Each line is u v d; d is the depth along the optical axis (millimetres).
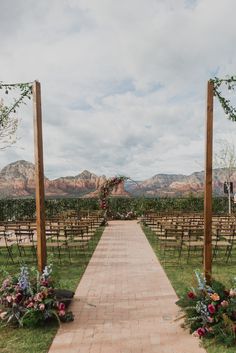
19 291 4812
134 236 13617
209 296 4461
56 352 3891
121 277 7141
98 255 9664
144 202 23547
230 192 22047
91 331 4441
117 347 3996
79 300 5656
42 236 5352
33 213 23141
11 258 9047
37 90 5262
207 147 4996
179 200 23922
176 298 5703
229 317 4285
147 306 5340
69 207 24344
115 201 23781
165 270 7734
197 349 3939
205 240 5023
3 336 4332
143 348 3967
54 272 5223
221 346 4000
